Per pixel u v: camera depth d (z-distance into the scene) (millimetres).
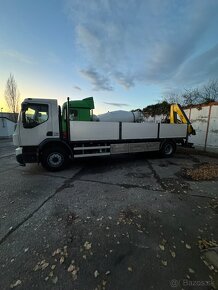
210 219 2986
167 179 5047
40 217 3066
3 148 12719
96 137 6473
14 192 4176
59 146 5996
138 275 1885
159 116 16125
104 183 4746
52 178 5219
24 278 1859
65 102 6676
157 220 2951
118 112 9289
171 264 2027
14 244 2377
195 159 7898
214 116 9305
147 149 7715
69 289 1736
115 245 2352
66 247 2318
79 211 3264
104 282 1807
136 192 4121
